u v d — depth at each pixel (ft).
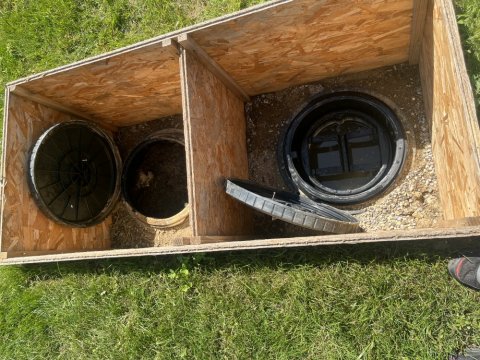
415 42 7.37
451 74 5.60
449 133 6.24
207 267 7.88
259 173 8.97
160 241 9.24
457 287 6.79
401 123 8.21
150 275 8.20
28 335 8.57
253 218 8.87
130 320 8.05
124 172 9.72
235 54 7.25
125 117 9.63
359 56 7.84
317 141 9.27
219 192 7.36
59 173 8.31
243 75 8.13
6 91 7.63
